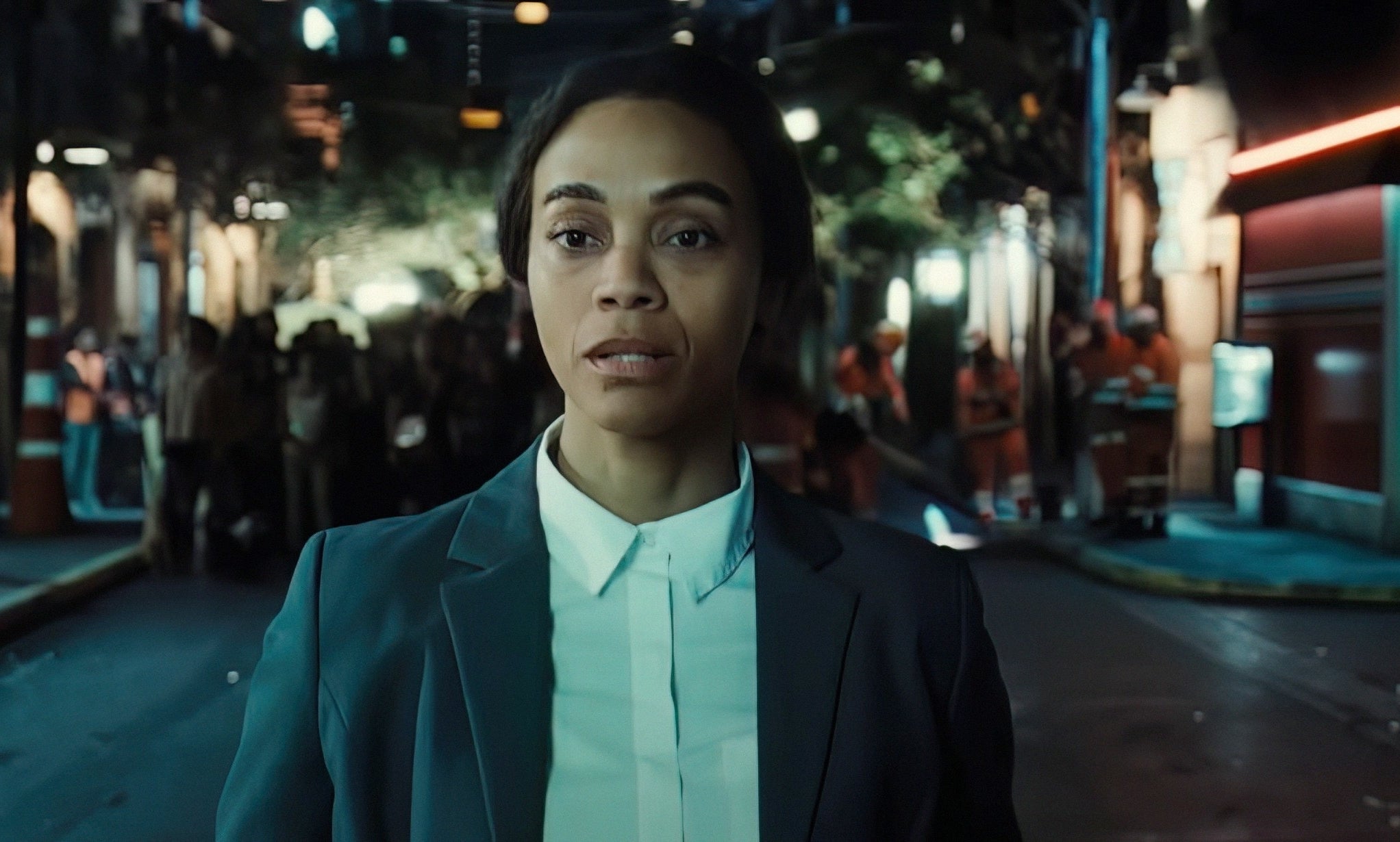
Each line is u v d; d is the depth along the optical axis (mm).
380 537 1280
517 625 1204
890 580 1286
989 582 11344
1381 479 12461
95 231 25875
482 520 1266
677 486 1270
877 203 20734
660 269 1165
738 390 1323
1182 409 16516
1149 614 9898
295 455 12445
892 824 1233
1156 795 5766
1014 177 20672
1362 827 5379
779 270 1260
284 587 11086
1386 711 7129
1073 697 7406
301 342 12859
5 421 13219
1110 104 17078
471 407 13648
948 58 20125
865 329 27234
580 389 1185
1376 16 11508
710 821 1189
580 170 1169
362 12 25766
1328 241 13359
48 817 5512
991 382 14219
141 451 17594
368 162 24141
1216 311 16766
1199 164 16922
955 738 1289
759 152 1205
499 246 1285
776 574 1254
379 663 1203
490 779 1151
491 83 24219
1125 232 17266
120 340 24781
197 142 22734
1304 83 12406
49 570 10883
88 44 20875
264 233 24844
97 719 6988
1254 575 10797
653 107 1178
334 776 1200
